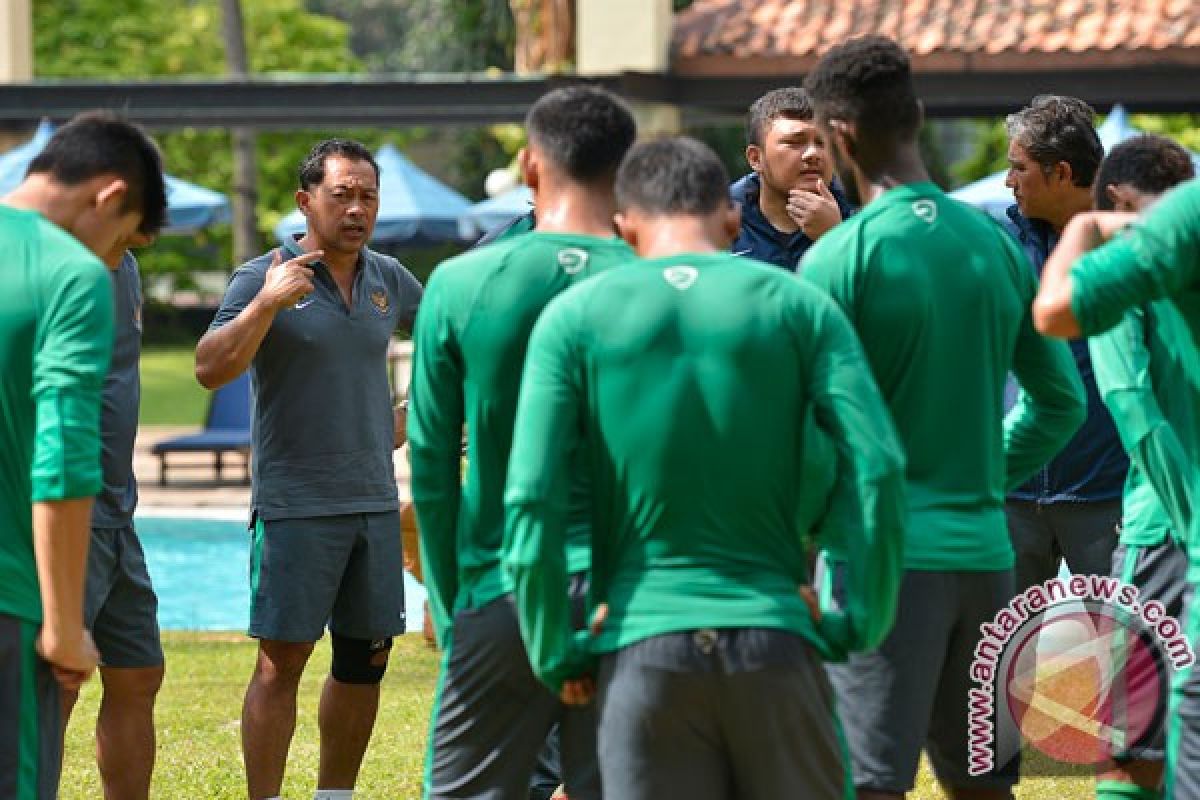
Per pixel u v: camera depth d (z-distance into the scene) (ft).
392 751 50.14
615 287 26.20
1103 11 119.24
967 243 29.50
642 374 25.86
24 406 28.25
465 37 228.02
